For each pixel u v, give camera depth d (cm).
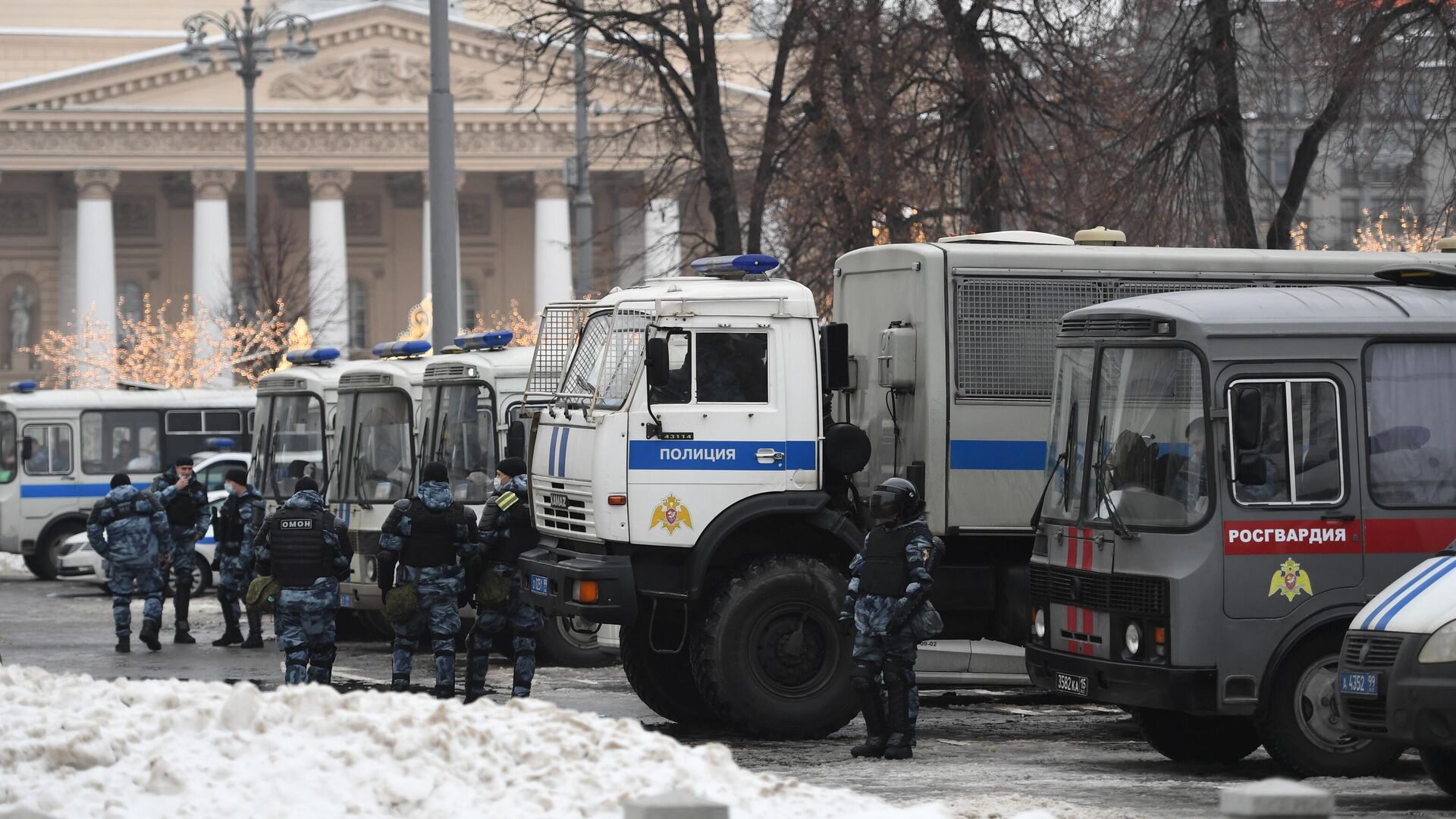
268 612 5625
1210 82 9362
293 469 8288
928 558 4444
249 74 17950
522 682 5447
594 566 4872
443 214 8194
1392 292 4472
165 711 3388
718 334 4994
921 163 9781
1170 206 9212
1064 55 9775
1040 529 4669
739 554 5053
